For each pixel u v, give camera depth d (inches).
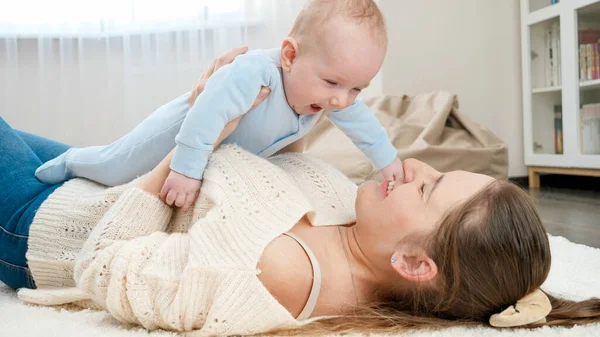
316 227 38.2
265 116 41.9
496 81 137.5
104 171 47.4
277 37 122.6
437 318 35.4
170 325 33.7
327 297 34.9
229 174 38.0
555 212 89.0
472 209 33.1
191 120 38.5
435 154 98.7
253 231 34.7
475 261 32.8
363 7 38.6
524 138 134.5
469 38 135.2
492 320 33.6
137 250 34.9
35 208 45.3
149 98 122.4
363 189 37.3
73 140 122.3
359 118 47.3
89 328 34.9
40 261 43.5
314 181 44.8
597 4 111.1
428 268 33.4
